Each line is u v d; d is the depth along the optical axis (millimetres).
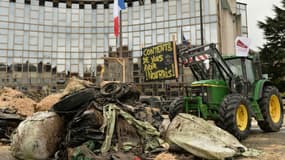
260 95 9180
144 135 6438
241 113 7652
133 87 7926
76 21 31234
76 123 6125
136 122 6574
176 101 8859
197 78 9047
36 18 30109
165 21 28500
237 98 7539
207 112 7980
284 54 32719
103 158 5414
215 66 8789
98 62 30719
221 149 5414
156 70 9023
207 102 7953
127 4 30172
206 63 8961
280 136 8805
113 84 7750
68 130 6188
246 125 7613
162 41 28391
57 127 6480
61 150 6176
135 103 7836
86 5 31422
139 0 29734
